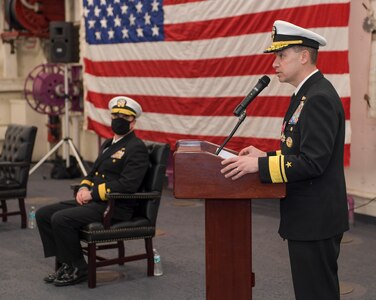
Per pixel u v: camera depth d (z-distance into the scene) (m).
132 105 4.43
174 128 7.32
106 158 4.46
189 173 2.40
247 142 6.46
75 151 8.74
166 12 7.28
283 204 2.60
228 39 6.59
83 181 4.56
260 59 6.29
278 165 2.37
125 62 7.94
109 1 8.12
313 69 2.58
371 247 5.32
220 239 2.51
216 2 6.68
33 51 10.87
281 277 4.50
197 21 6.91
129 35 7.83
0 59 10.70
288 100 6.05
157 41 7.44
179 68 7.18
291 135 2.54
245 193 2.41
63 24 8.83
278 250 5.22
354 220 6.23
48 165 10.32
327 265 2.55
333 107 2.45
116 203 4.34
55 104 8.92
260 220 6.34
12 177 6.16
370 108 5.87
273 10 6.11
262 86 2.61
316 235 2.51
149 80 7.59
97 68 8.43
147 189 4.47
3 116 10.66
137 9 7.68
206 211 2.51
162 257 5.06
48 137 10.31
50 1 10.07
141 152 4.34
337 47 5.62
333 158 2.53
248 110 6.40
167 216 6.60
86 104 8.70
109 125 8.30
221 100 6.73
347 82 5.62
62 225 4.20
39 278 4.54
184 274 4.61
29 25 10.00
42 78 8.82
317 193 2.52
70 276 4.36
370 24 5.89
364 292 4.19
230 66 6.60
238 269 2.52
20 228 6.12
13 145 6.19
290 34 2.55
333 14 5.61
